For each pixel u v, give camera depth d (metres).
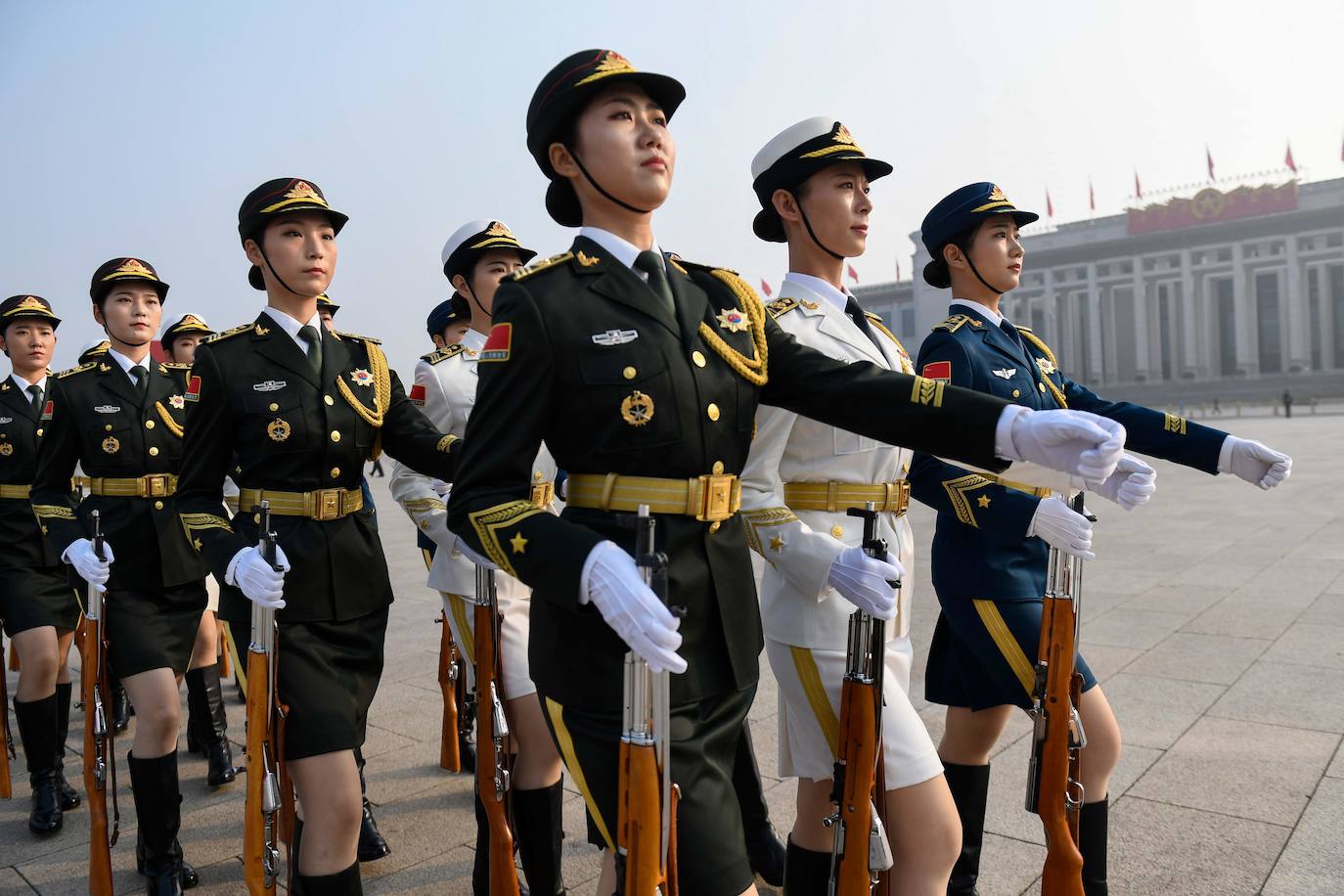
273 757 2.86
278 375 3.31
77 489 5.49
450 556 4.05
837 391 2.26
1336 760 4.41
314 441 3.28
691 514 2.14
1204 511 13.35
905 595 3.11
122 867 4.05
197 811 4.61
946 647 3.55
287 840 2.95
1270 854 3.58
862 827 2.49
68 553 3.79
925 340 3.70
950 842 2.68
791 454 3.05
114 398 4.61
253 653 2.86
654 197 2.23
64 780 4.72
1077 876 2.92
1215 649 6.27
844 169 3.18
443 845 4.09
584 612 1.90
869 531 2.51
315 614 3.17
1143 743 4.71
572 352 2.09
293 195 3.32
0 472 5.44
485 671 3.27
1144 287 82.75
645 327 2.14
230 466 3.75
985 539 3.27
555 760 3.54
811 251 3.25
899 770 2.65
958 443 2.07
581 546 1.86
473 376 4.42
